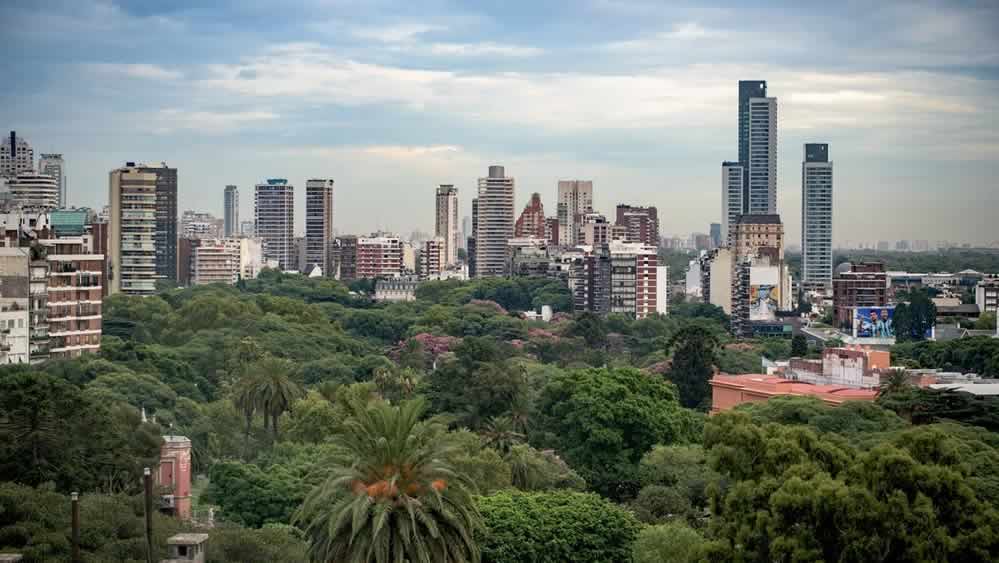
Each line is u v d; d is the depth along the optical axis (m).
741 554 148.50
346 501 128.38
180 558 153.62
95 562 151.50
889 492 147.38
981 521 144.00
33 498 166.50
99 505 168.62
